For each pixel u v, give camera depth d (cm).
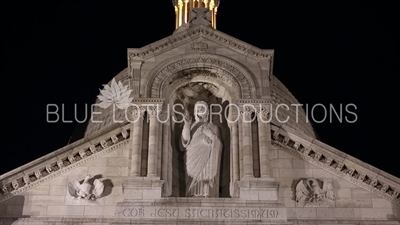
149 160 4106
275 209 3944
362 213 4109
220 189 4244
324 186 4175
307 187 4162
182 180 4284
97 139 4284
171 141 4388
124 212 3909
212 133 4328
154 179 4025
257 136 4247
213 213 3922
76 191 4128
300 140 4291
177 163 4344
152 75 4416
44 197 4112
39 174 4166
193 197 4044
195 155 4244
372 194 4169
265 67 4472
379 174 4178
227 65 4462
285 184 4194
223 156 4353
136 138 4181
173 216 3906
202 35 4575
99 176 4197
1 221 4009
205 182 4153
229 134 4400
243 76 4434
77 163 4228
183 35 4566
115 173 4209
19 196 4109
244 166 4109
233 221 3888
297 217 4088
